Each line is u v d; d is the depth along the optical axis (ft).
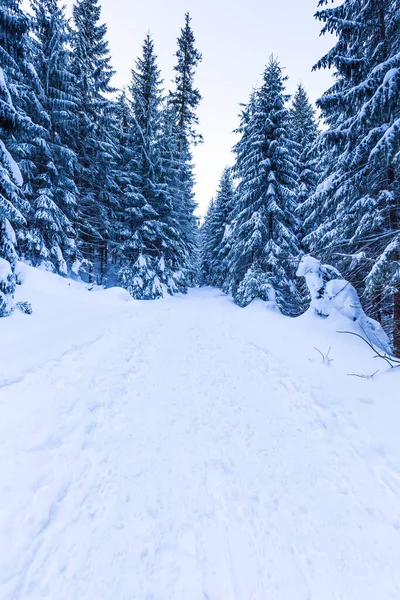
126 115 67.15
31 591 5.97
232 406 14.55
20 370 15.94
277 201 47.62
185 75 80.59
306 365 20.03
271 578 6.57
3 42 28.27
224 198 99.19
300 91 66.85
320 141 28.96
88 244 65.87
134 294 58.85
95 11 57.98
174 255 74.64
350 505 8.69
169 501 8.54
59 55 46.42
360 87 23.35
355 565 6.91
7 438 10.50
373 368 18.24
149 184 62.49
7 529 7.18
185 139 83.25
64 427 11.69
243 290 50.19
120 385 16.16
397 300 24.82
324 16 26.08
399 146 19.20
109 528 7.54
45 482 8.84
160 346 24.14
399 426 12.25
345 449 11.34
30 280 37.68
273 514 8.29
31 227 45.03
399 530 7.88
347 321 25.29
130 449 10.81
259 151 47.62
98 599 5.91
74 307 35.94
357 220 27.66
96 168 58.75
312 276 29.66
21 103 40.37
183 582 6.40
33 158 47.09
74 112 53.16
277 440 11.85
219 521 7.97
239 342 26.84
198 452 10.86
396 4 24.62
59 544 7.01
